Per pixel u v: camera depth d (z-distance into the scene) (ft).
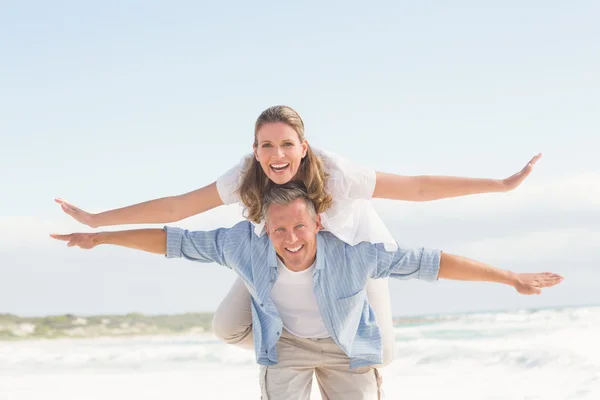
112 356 38.32
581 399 22.11
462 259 12.01
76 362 36.55
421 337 41.81
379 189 12.39
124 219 13.01
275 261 11.92
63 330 49.85
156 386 28.32
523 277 11.89
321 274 11.85
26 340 46.03
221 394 25.88
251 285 12.12
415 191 12.57
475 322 48.39
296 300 12.17
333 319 11.91
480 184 12.56
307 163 11.83
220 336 14.20
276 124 11.46
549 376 26.61
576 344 34.06
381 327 13.34
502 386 25.21
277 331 11.98
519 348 34.06
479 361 31.45
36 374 32.81
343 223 12.10
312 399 23.79
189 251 12.41
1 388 28.35
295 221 11.48
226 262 12.46
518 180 12.51
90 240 12.21
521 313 51.65
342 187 12.05
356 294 11.98
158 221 13.06
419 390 25.31
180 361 36.01
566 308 52.11
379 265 12.05
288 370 12.10
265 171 11.67
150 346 41.88
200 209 12.99
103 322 52.95
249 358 36.06
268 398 12.03
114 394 26.43
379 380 12.84
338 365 12.35
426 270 12.01
